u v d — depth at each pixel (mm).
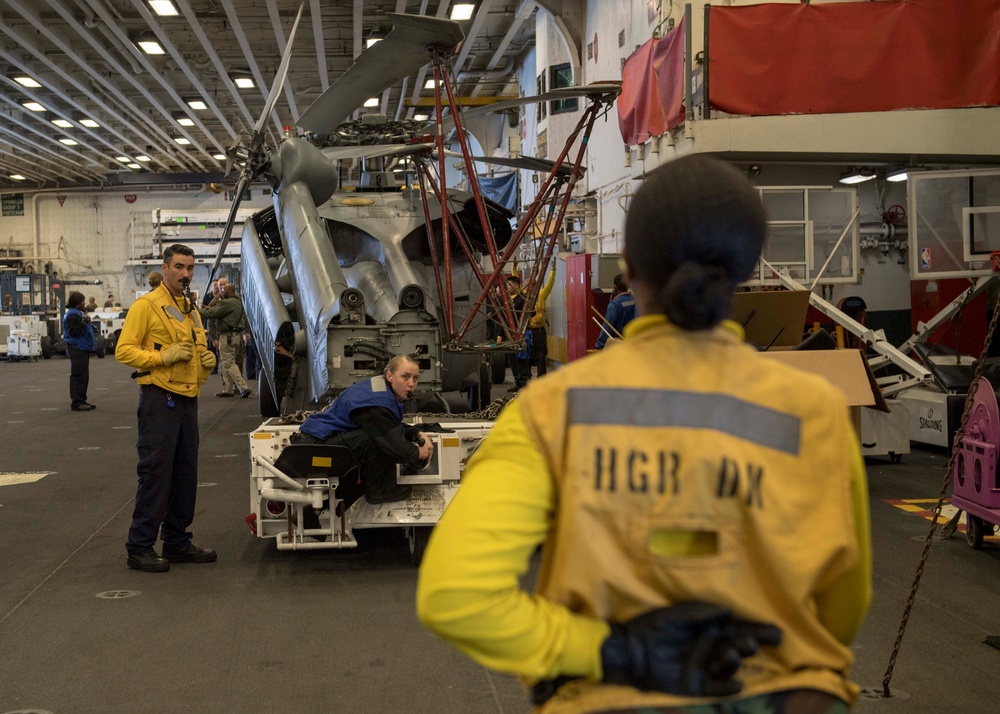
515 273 9562
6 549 5617
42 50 19766
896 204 11445
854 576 1210
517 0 19844
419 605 1096
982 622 4223
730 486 1114
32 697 3400
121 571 5125
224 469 8383
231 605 4512
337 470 4859
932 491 7176
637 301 1274
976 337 10898
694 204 1172
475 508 1107
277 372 7219
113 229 38844
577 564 1109
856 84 9664
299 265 7016
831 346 6465
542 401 1164
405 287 5918
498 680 3580
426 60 6879
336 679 3582
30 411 13094
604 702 1103
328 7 18734
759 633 1106
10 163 33906
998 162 10508
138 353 4938
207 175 37812
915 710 3273
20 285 29797
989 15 9578
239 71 22859
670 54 10422
